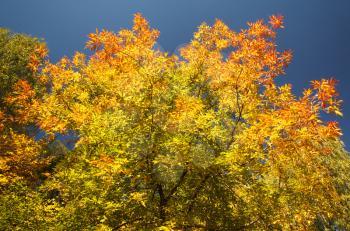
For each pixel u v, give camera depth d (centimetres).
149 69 870
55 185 893
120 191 806
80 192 800
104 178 732
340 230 1002
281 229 832
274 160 817
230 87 941
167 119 845
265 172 826
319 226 1005
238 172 776
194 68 1045
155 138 838
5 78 1677
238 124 852
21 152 1208
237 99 880
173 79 937
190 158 766
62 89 1152
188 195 875
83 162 874
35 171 1248
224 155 741
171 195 888
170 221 722
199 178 841
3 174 1096
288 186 854
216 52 1033
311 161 863
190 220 828
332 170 1083
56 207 823
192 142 817
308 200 855
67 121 1038
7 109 1628
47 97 1166
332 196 901
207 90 1029
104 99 980
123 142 808
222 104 936
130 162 821
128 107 877
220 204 850
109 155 784
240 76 888
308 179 850
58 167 939
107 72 981
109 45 1234
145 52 949
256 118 837
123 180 810
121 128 869
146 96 867
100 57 1238
